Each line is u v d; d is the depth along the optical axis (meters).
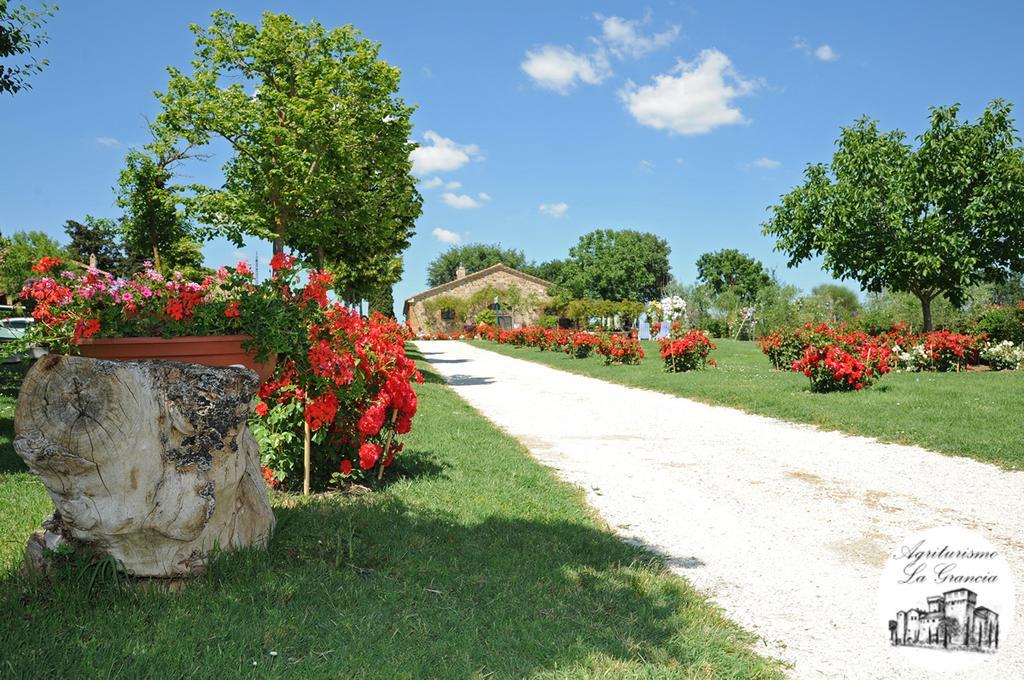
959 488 6.43
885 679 3.10
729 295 52.31
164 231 22.34
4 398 9.76
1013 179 18.91
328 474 5.92
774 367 19.69
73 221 39.94
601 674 2.89
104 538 3.21
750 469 7.48
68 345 3.66
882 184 21.22
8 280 27.00
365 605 3.33
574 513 5.69
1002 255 19.81
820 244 21.92
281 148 16.83
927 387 12.51
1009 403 10.25
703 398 13.64
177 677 2.59
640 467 7.69
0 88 10.25
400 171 20.70
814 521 5.59
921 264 19.36
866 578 4.37
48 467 3.02
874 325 23.78
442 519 5.04
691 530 5.40
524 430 10.34
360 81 18.09
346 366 5.15
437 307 63.25
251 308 4.03
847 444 8.67
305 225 19.03
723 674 3.04
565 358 26.97
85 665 2.58
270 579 3.45
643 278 75.12
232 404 3.42
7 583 3.27
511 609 3.50
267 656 2.77
